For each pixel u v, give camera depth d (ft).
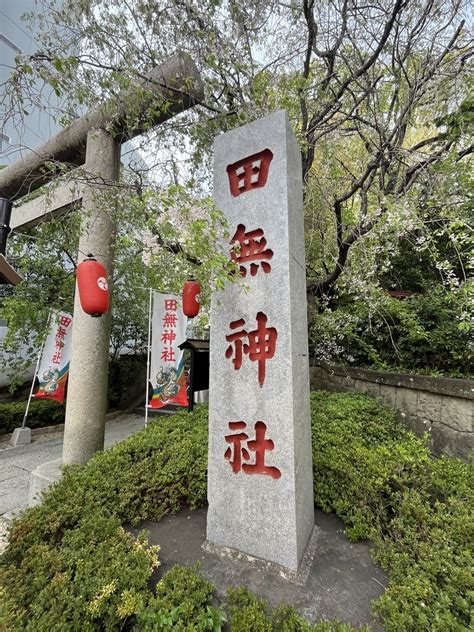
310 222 15.19
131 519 7.79
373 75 12.89
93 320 11.78
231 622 4.97
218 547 7.04
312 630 4.66
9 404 20.18
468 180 10.30
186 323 17.60
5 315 17.89
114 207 10.62
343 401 12.37
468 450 9.18
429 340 11.60
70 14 8.83
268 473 6.70
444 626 4.42
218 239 7.72
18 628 4.67
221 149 8.11
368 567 6.44
